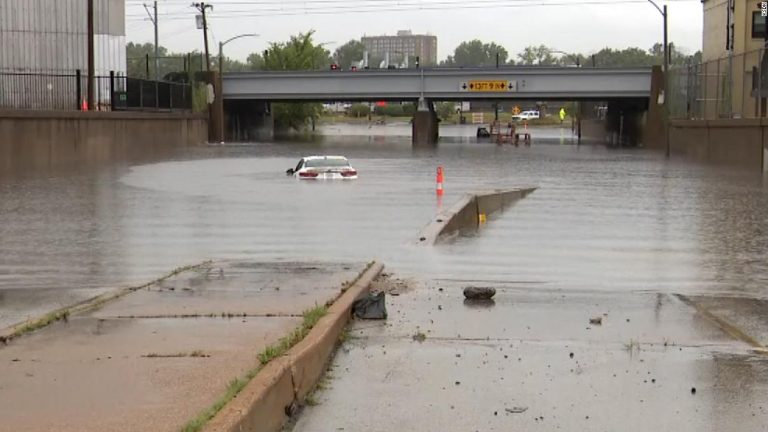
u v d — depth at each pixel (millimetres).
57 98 49781
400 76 80250
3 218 20578
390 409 6555
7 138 38031
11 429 5395
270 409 6090
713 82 52688
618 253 15219
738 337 8805
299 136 103438
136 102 57625
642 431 6090
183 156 52812
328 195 26828
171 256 14500
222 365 6875
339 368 7609
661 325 9312
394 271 12773
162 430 5348
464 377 7340
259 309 9203
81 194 27047
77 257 14453
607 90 76250
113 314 8992
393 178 35188
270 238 16750
